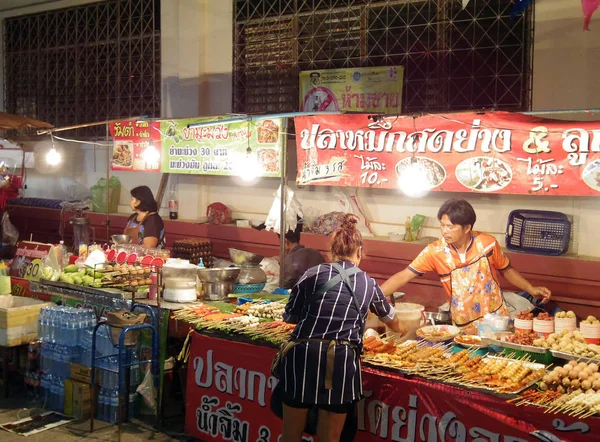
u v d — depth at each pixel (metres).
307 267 5.74
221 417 4.63
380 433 3.88
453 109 6.33
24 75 9.55
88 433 5.04
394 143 5.66
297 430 3.74
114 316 4.83
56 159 6.64
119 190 8.80
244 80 7.57
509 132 5.17
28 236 9.41
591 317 4.20
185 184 8.09
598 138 4.83
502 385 3.49
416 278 6.23
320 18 7.03
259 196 7.61
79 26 8.95
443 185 5.47
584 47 5.63
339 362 3.59
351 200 6.86
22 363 5.96
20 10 9.48
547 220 5.75
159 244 6.81
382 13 6.66
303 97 7.15
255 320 4.70
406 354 3.95
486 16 6.11
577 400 3.30
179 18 7.84
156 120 5.90
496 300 4.79
